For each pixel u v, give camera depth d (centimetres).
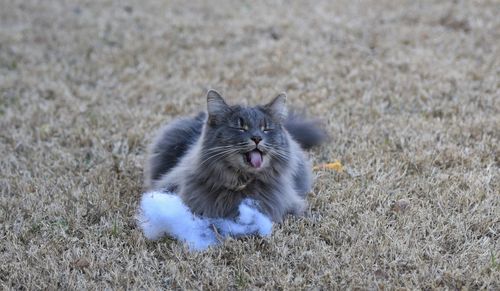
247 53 938
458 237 468
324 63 886
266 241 470
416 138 648
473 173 571
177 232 476
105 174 597
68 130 710
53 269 443
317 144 634
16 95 820
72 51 976
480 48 912
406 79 810
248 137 450
